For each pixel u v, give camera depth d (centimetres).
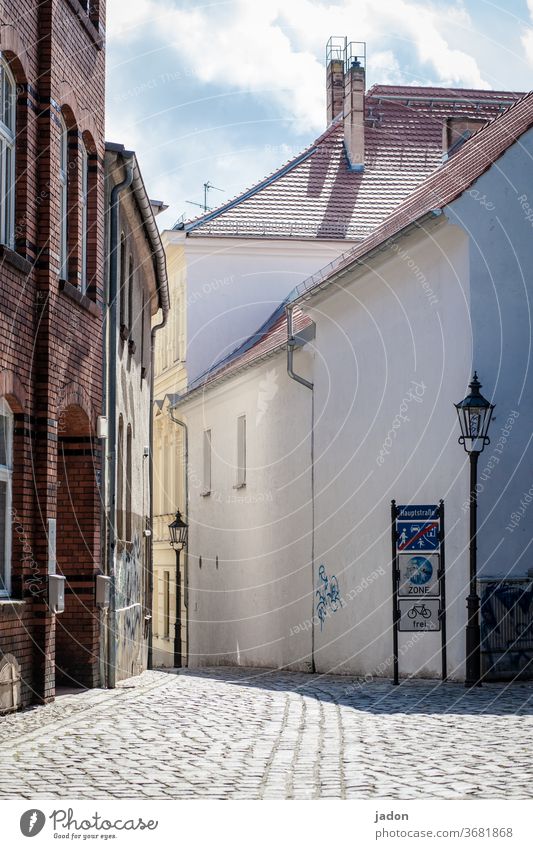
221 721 1360
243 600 3147
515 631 1841
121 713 1443
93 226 1800
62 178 1681
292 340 2606
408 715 1390
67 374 1620
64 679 1803
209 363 3634
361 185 3753
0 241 1430
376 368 2238
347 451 2386
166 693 1758
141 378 2631
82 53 1705
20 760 1046
